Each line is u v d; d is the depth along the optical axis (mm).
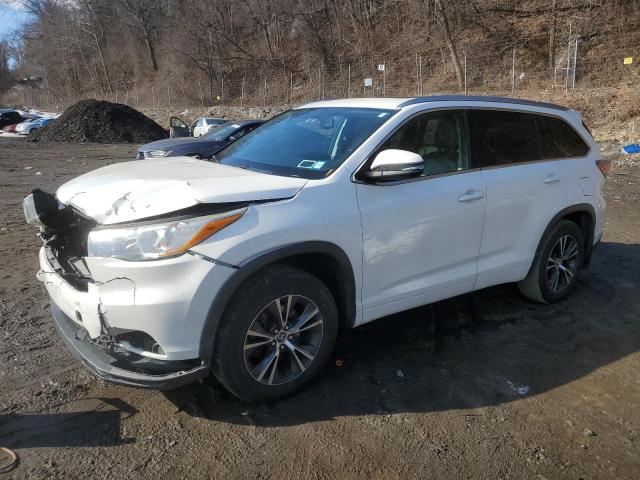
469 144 3988
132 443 2879
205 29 46938
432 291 3805
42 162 17297
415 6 36219
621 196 9781
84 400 3262
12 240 6828
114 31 59594
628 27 27828
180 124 22188
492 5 32969
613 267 5832
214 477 2645
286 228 3012
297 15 42531
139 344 2945
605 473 2721
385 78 35594
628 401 3346
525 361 3795
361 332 4168
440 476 2676
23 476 2627
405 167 3227
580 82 26719
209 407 3193
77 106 29000
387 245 3469
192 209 2832
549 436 2992
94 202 3113
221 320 2930
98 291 2869
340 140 3615
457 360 3787
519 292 4934
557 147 4629
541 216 4379
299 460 2768
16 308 4602
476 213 3904
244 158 3908
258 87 43688
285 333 3164
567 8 30297
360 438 2943
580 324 4395
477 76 31062
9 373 3549
